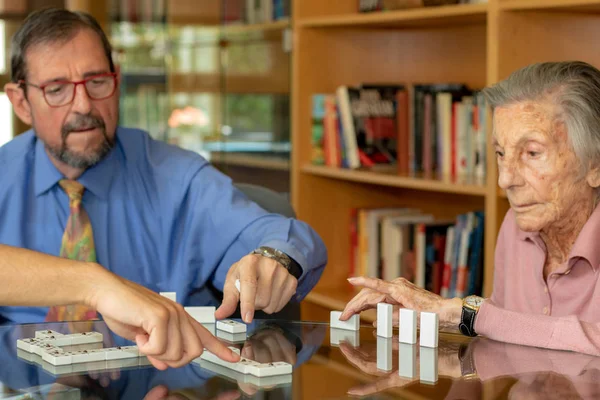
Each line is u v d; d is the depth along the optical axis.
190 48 2.93
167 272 1.75
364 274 2.72
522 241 1.41
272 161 2.82
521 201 1.30
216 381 0.84
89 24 1.66
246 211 1.67
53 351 0.94
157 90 2.96
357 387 0.82
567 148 1.27
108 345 0.99
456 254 2.36
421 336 1.02
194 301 1.76
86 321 1.14
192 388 0.82
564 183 1.28
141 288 0.91
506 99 1.31
